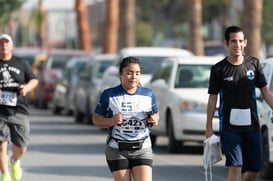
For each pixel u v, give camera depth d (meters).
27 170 24.78
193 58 30.88
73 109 48.53
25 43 134.62
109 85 37.88
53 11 138.50
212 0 103.75
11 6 67.19
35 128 40.34
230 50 16.92
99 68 43.22
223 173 24.27
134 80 15.68
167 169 25.14
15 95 20.50
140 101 15.70
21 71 20.52
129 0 63.75
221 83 16.98
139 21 139.38
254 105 17.02
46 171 24.56
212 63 30.61
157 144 33.22
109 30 67.88
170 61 31.23
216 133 27.30
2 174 20.58
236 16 52.56
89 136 36.00
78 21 77.75
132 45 64.12
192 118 28.20
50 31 147.50
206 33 118.62
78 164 26.19
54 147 31.33
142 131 15.62
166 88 30.00
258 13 43.38
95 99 41.12
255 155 17.03
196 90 29.14
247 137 16.95
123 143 15.50
